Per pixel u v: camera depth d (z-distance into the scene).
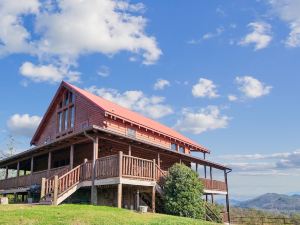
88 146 24.28
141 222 13.24
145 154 26.75
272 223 32.88
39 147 22.70
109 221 12.61
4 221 11.55
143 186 19.84
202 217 19.50
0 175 52.91
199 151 35.19
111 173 17.86
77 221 12.11
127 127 26.25
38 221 11.80
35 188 21.97
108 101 31.70
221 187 30.09
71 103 28.16
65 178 18.20
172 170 20.27
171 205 19.06
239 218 33.62
